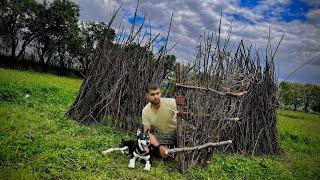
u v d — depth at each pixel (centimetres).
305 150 1002
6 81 1548
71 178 522
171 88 808
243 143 826
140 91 868
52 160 579
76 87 2072
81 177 528
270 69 876
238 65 827
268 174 684
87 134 790
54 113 978
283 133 1199
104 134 809
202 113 654
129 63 888
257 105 846
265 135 865
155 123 665
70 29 4116
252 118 838
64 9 4100
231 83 762
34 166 541
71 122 873
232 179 622
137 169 599
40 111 994
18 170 509
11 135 686
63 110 1050
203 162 653
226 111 756
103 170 574
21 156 581
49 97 1267
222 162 707
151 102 641
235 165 703
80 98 918
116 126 868
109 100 881
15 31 3900
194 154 640
